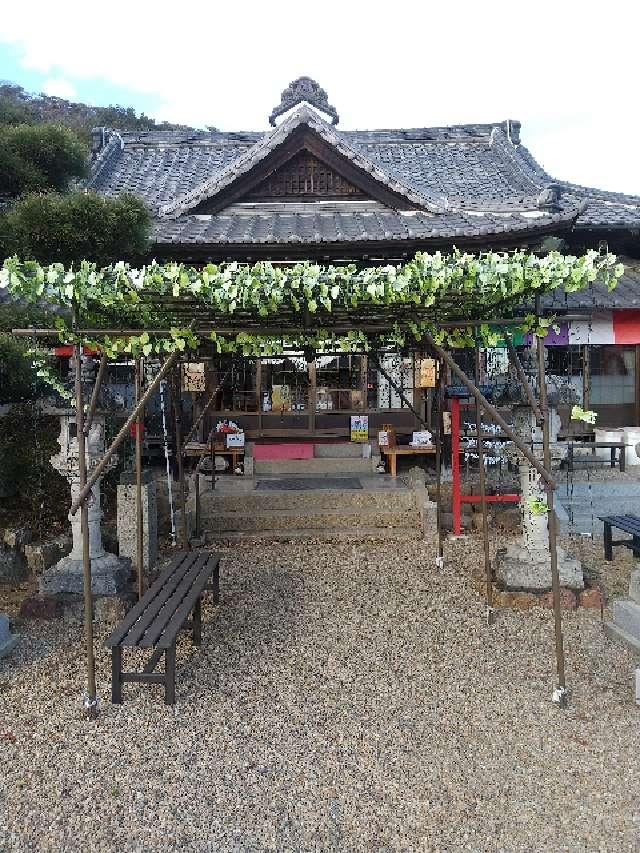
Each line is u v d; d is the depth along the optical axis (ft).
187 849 10.97
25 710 15.38
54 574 21.20
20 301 22.34
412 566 25.53
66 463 21.39
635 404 42.09
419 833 11.27
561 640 15.40
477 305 16.76
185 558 21.35
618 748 13.65
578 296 37.63
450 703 15.66
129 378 35.12
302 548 27.76
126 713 15.20
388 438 36.76
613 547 27.61
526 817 11.62
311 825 11.48
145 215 21.74
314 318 16.74
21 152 23.31
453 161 52.47
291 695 16.08
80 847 11.03
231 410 40.19
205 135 53.98
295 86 39.32
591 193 43.65
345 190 37.19
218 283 13.75
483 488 21.59
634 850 10.83
